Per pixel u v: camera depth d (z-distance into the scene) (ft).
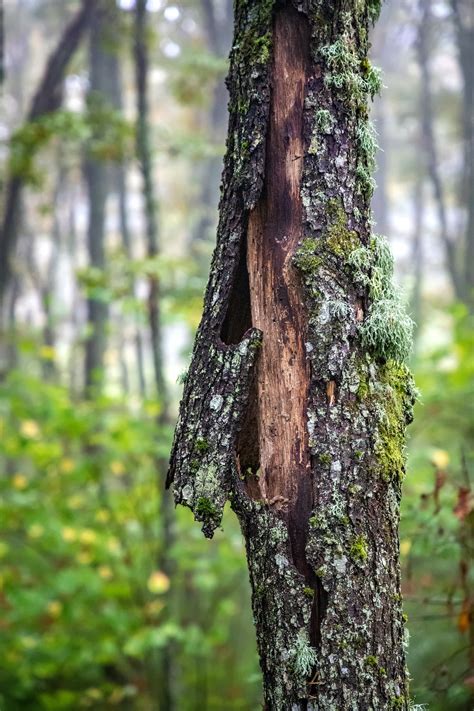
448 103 48.91
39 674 15.43
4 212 20.90
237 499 5.30
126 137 16.57
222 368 5.36
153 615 15.23
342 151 5.40
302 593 5.10
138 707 15.81
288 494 5.22
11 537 16.53
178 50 32.63
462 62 37.60
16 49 52.95
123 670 16.42
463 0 38.40
